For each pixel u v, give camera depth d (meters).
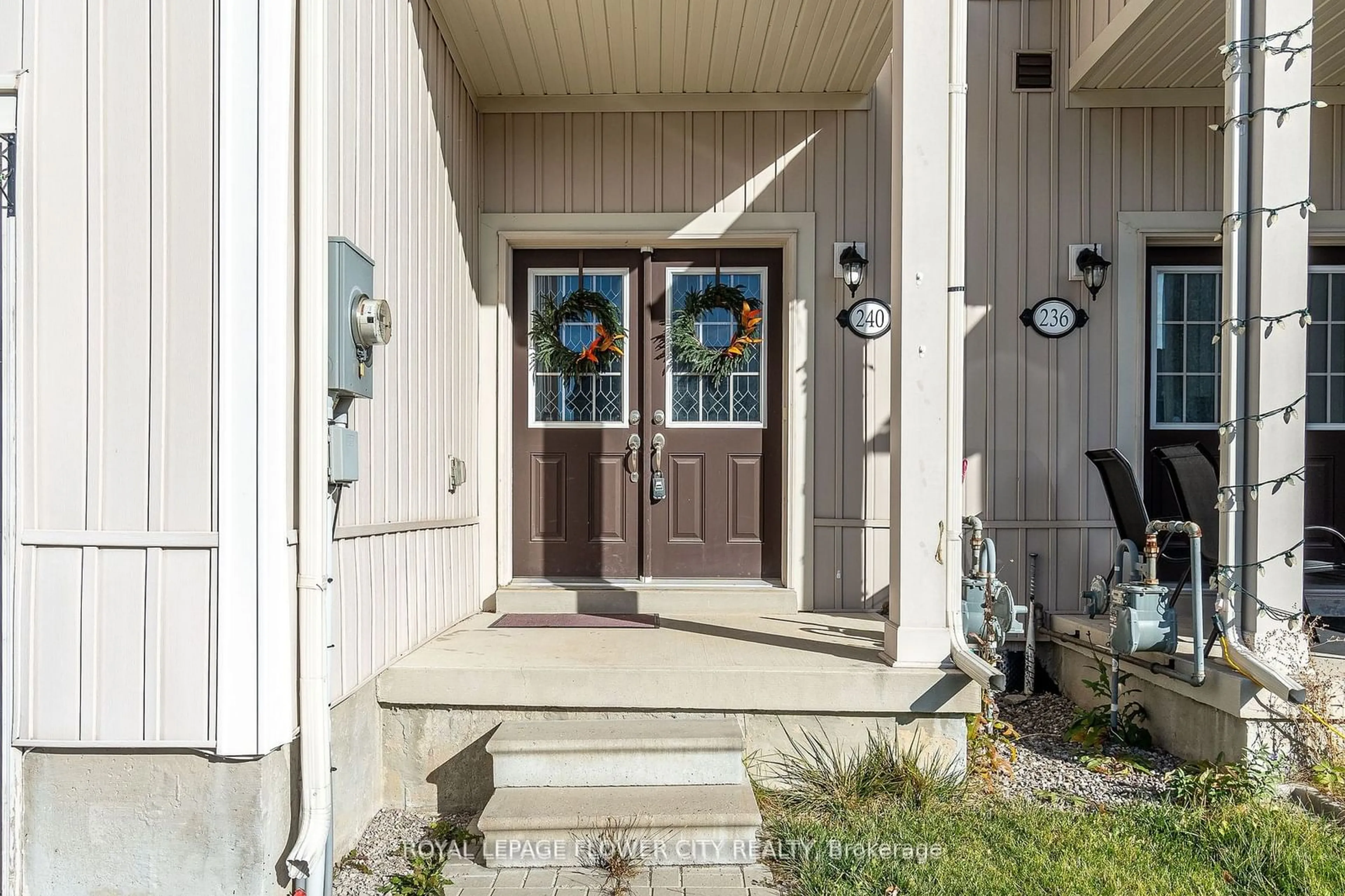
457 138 4.14
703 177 4.61
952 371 3.19
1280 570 3.05
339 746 2.75
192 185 2.31
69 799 2.34
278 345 2.32
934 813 2.86
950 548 3.18
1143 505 3.55
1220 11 3.86
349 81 2.74
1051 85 4.79
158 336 2.31
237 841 2.31
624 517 4.75
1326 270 4.90
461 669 3.12
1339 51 4.26
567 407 4.78
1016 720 4.16
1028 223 4.79
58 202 2.33
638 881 2.53
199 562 2.31
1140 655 3.62
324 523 2.40
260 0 2.29
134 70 2.32
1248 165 3.14
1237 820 2.72
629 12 3.78
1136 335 4.77
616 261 4.79
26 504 2.33
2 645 2.31
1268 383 3.06
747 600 4.50
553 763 2.88
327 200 2.54
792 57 4.20
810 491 4.60
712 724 3.07
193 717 2.30
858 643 3.62
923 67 3.19
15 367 2.32
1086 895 2.34
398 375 3.24
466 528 4.28
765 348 4.78
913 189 3.20
